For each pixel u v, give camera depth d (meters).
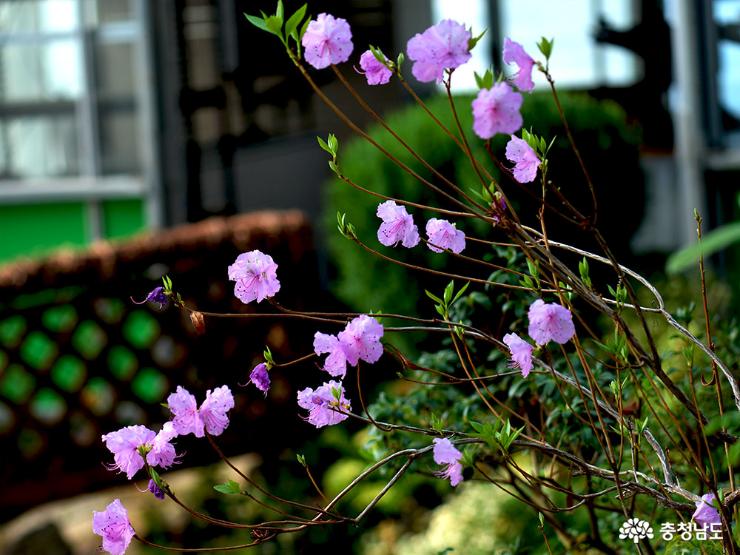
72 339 5.19
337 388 1.71
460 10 7.68
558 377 1.85
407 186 4.69
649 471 2.18
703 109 6.77
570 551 2.29
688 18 6.74
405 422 2.48
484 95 1.44
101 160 7.66
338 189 5.14
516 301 2.46
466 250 4.13
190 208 7.42
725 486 2.07
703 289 1.77
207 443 5.30
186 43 7.57
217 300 5.37
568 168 4.58
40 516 6.05
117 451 1.68
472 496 4.26
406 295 4.59
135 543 4.98
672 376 2.44
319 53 1.61
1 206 7.62
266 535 1.71
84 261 5.14
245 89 7.66
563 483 2.62
